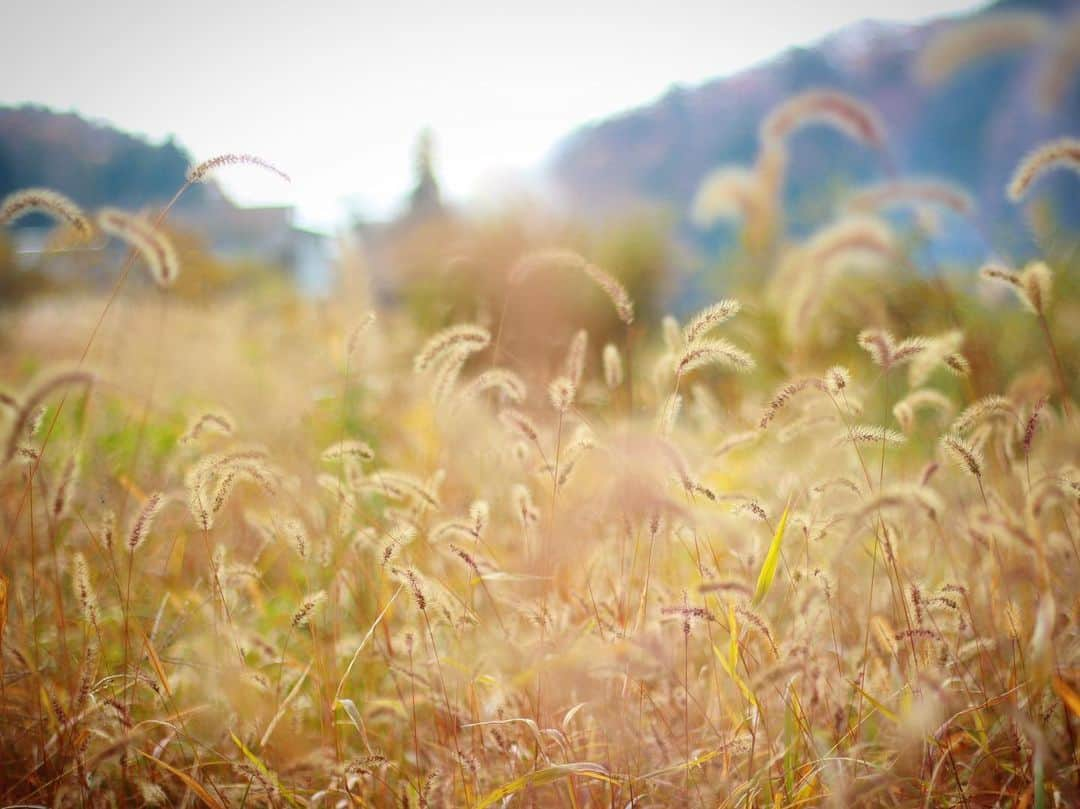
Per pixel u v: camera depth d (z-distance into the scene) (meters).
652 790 1.35
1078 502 1.46
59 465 1.78
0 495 1.70
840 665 1.38
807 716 1.32
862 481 1.54
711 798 1.34
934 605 1.38
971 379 1.85
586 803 1.38
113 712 1.34
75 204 1.51
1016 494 1.52
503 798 1.34
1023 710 1.33
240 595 1.64
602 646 1.37
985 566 1.51
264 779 1.33
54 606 1.57
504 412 1.53
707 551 1.61
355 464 1.69
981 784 1.36
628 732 1.40
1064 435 1.43
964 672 1.39
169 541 1.73
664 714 1.45
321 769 1.43
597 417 2.00
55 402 1.67
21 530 1.68
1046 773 1.24
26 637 1.48
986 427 1.54
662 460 1.40
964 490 1.68
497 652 1.49
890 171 1.80
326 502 1.76
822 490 1.48
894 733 1.39
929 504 1.31
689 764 1.33
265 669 1.56
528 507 1.56
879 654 1.46
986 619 1.47
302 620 1.43
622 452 1.42
